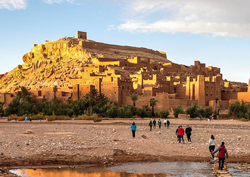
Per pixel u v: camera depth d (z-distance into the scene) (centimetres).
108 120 8112
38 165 2388
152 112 9644
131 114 9131
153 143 3291
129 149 2909
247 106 9162
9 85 18088
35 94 12925
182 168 2377
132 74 14638
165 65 16575
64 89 13025
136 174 2208
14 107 10462
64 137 3625
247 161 2642
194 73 16975
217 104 10419
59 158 2545
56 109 9781
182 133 3384
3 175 2050
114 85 11275
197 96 11194
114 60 16550
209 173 2247
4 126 5891
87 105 9994
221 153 2336
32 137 3562
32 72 18625
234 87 13938
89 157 2606
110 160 2572
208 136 4138
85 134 4131
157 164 2494
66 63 17438
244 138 3919
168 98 10125
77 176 2136
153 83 12338
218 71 18650
